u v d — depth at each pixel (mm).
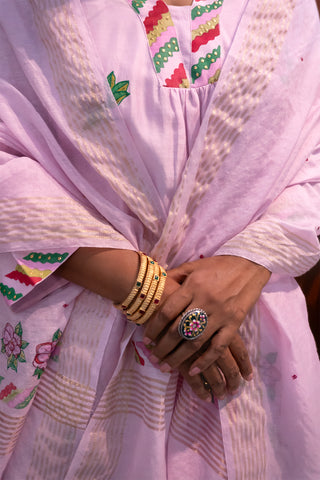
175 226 815
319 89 925
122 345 825
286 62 838
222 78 799
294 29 858
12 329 823
